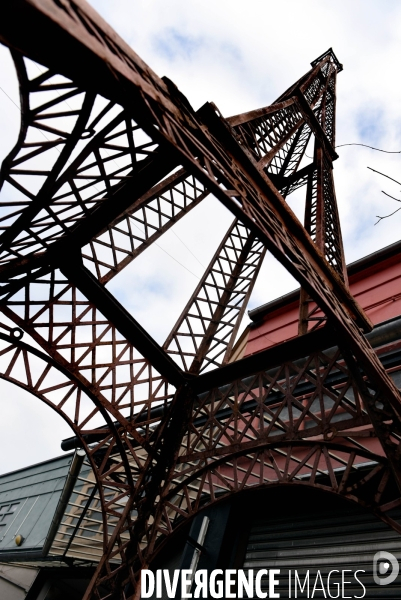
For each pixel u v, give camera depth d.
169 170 4.81
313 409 9.87
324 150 9.36
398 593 6.21
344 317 5.31
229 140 4.74
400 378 8.38
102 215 5.60
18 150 3.87
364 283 13.95
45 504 18.91
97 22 2.82
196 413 7.50
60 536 12.97
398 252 13.66
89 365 6.53
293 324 14.65
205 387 7.61
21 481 22.61
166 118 3.57
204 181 3.69
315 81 12.56
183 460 7.21
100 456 10.91
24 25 2.46
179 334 7.77
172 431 7.57
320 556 7.41
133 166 4.48
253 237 8.81
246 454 6.50
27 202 4.60
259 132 6.18
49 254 6.02
